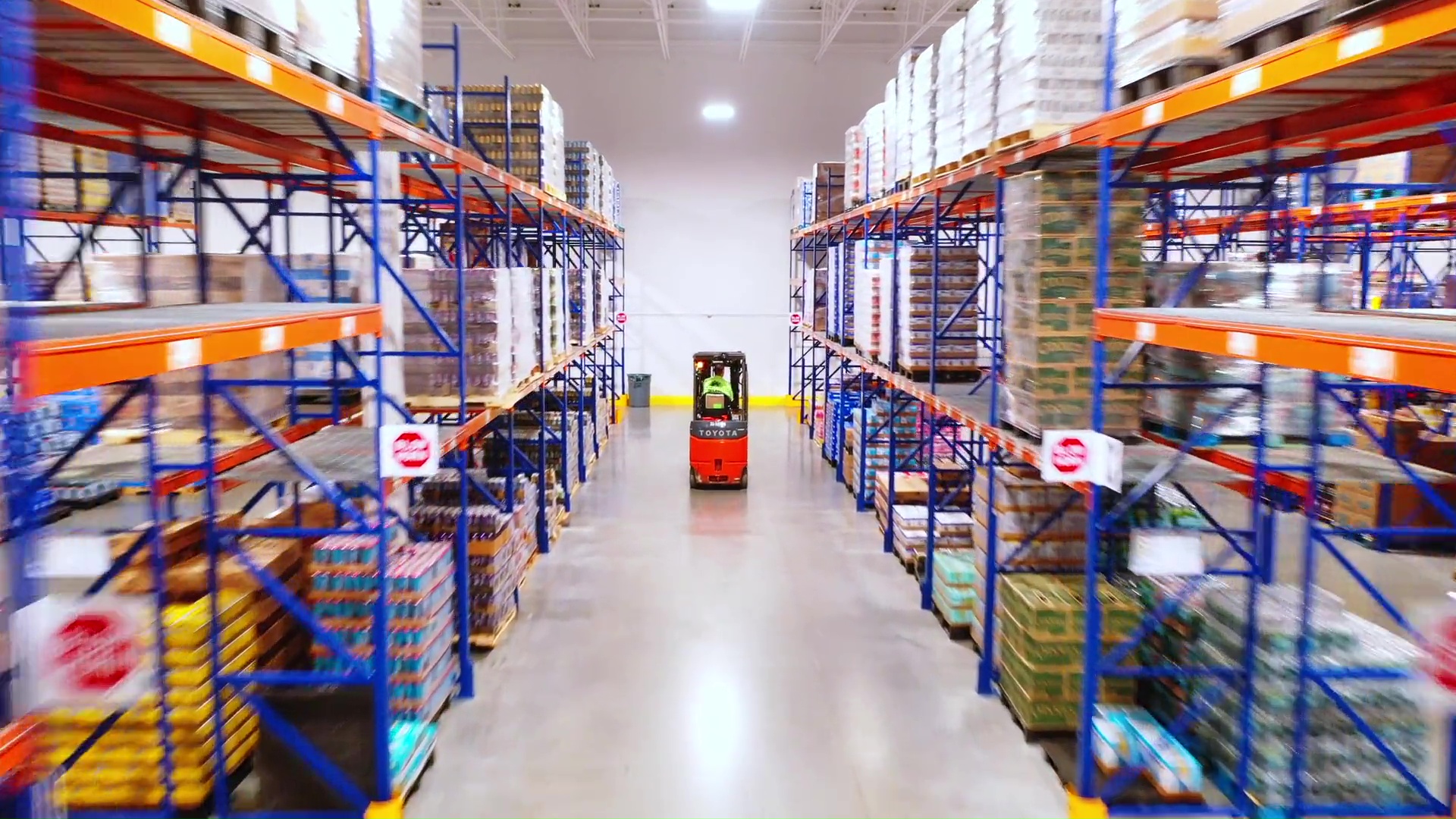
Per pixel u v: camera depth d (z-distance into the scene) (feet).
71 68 9.20
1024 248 14.55
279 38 9.77
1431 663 8.20
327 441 14.83
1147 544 11.76
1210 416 14.35
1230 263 15.51
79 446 9.49
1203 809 13.15
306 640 15.81
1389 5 7.07
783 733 15.84
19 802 5.37
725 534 28.63
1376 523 25.43
